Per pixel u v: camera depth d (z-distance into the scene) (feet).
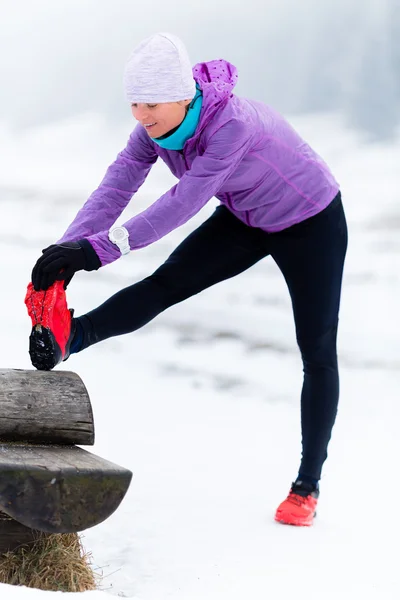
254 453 38.78
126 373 51.37
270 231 30.25
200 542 28.32
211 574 25.90
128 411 44.24
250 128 26.48
